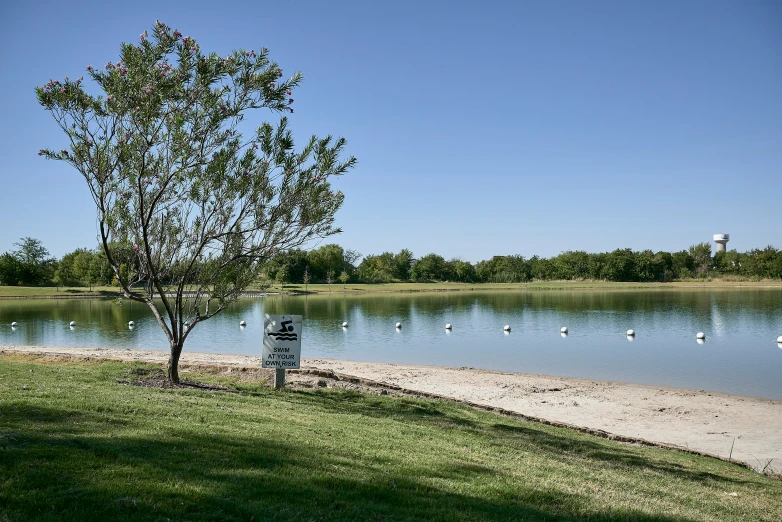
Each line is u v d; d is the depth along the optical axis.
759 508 8.62
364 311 60.16
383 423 11.49
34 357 19.23
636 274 138.25
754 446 14.23
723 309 59.84
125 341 33.03
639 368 25.89
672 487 9.30
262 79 12.78
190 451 7.15
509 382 21.59
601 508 7.11
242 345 33.31
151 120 12.48
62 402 9.35
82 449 6.68
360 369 23.73
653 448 13.25
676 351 31.30
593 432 14.40
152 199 13.71
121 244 14.16
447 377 22.38
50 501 5.07
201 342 34.66
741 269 135.12
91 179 12.74
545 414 16.88
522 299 81.62
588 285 126.12
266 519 5.21
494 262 152.12
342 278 123.12
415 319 51.06
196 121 12.80
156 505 5.21
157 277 13.83
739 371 25.19
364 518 5.56
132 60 12.34
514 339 36.78
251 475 6.44
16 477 5.49
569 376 23.80
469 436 11.34
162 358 22.39
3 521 4.61
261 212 13.45
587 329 42.56
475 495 6.96
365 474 7.21
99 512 4.95
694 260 143.38
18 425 7.49
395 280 140.50
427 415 13.65
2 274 93.25
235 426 9.23
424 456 8.82
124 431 7.85
